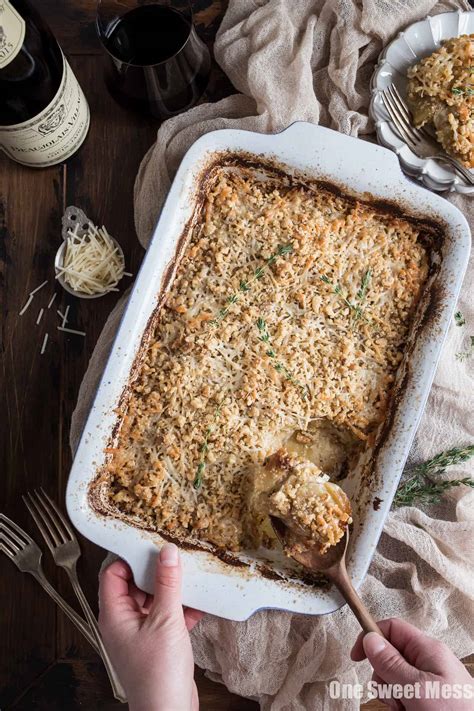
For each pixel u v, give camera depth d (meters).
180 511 0.77
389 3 0.87
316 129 0.79
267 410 0.78
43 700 0.88
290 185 0.81
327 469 0.81
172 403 0.77
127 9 0.83
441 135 0.87
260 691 0.85
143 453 0.77
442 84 0.86
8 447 0.89
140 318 0.77
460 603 0.87
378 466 0.77
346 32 0.87
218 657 0.85
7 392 0.90
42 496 0.89
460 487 0.87
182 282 0.79
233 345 0.78
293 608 0.75
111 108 0.91
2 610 0.89
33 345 0.90
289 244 0.79
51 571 0.89
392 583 0.87
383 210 0.80
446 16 0.88
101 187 0.91
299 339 0.78
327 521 0.74
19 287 0.90
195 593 0.75
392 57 0.88
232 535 0.77
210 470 0.77
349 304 0.79
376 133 0.89
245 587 0.76
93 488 0.76
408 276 0.80
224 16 0.90
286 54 0.87
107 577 0.77
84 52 0.91
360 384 0.79
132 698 0.73
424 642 0.74
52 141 0.84
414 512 0.86
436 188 0.88
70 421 0.90
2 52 0.74
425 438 0.87
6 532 0.88
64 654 0.89
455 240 0.79
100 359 0.85
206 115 0.88
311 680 0.85
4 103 0.77
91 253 0.87
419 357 0.78
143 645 0.73
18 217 0.91
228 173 0.81
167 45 0.82
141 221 0.87
